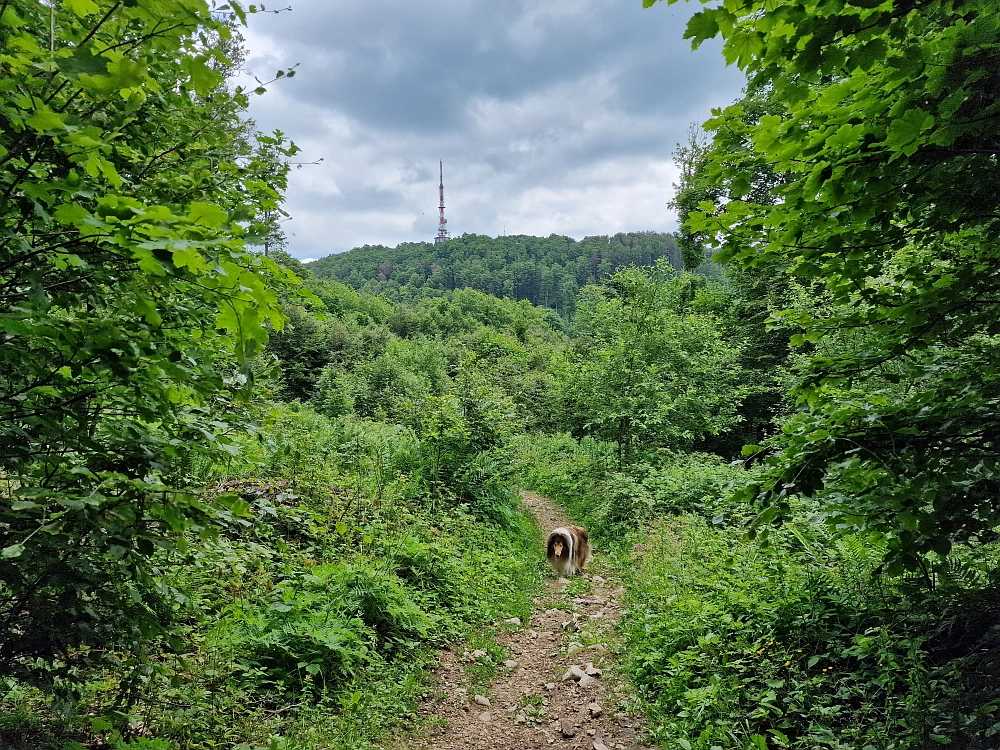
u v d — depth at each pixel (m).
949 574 3.63
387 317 55.78
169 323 2.27
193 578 3.97
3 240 1.70
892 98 2.33
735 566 5.75
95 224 1.33
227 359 2.63
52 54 1.42
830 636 4.09
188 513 2.08
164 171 2.46
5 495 2.02
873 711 3.40
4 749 2.34
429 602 6.05
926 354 3.34
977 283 2.74
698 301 20.67
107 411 2.19
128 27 1.90
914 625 3.74
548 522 12.06
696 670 4.49
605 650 5.58
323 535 6.00
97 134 1.48
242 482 6.05
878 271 3.17
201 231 1.45
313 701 4.05
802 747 3.35
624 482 11.33
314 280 53.06
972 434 2.74
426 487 9.09
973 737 2.76
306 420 9.34
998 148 2.41
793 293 10.29
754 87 2.44
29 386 1.94
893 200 2.67
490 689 4.94
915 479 2.69
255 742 3.33
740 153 2.80
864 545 4.53
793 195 2.74
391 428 11.40
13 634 2.03
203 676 3.53
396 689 4.46
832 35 2.08
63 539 1.90
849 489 3.07
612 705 4.58
